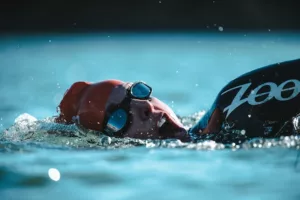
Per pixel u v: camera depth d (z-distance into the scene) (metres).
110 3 86.94
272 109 13.74
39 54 58.31
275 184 10.73
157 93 30.92
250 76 14.51
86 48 65.00
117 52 60.75
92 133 14.77
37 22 84.12
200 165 12.16
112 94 14.59
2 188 10.98
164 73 41.88
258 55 51.69
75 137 14.94
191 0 87.00
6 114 23.94
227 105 14.34
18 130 15.98
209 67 45.56
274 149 13.09
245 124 13.97
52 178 11.53
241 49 58.56
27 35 81.19
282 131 13.62
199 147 13.76
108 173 11.77
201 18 86.31
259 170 11.61
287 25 80.25
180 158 12.78
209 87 33.38
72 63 49.94
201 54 57.34
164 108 14.74
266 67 14.54
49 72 43.06
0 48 64.81
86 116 14.69
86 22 86.38
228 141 14.09
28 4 83.88
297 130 13.52
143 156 13.08
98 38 78.19
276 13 81.00
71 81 37.56
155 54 58.41
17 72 43.28
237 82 14.59
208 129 14.52
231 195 10.20
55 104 27.06
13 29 83.94
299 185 10.61
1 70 44.88
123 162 12.60
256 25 82.12
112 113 14.43
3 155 13.45
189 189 10.59
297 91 13.69
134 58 54.59
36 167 12.29
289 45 59.47
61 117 15.35
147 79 38.12
